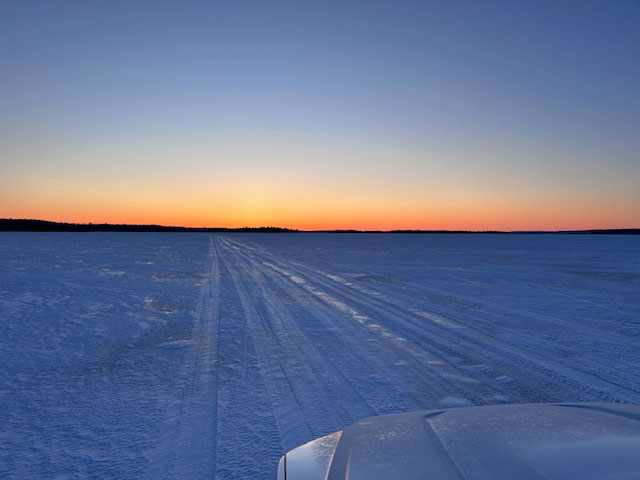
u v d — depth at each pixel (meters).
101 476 2.85
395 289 12.74
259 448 3.22
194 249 36.38
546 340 6.71
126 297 11.10
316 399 4.24
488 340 6.71
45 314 8.86
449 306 9.88
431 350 6.13
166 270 18.14
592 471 1.15
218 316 8.68
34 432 3.54
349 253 32.72
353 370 5.21
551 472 1.15
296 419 3.75
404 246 47.31
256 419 3.76
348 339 6.79
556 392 4.43
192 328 7.61
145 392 4.48
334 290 12.54
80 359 5.73
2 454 3.18
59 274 16.30
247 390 4.52
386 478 1.25
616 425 1.52
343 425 3.63
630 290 12.47
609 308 9.58
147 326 7.76
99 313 8.98
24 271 17.31
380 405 4.08
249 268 19.42
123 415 3.88
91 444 3.32
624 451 1.26
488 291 12.31
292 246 44.75
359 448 1.49
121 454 3.15
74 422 3.73
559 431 1.46
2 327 7.67
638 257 28.05
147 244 46.53
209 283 14.00
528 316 8.67
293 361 5.60
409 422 1.69
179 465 2.98
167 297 11.12
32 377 5.00
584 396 4.32
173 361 5.63
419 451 1.40
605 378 4.87
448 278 15.76
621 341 6.63
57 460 3.08
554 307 9.73
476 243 58.91
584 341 6.64
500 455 1.29
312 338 6.86
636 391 4.45
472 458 1.29
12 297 11.02
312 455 1.58
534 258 27.06
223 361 5.61
